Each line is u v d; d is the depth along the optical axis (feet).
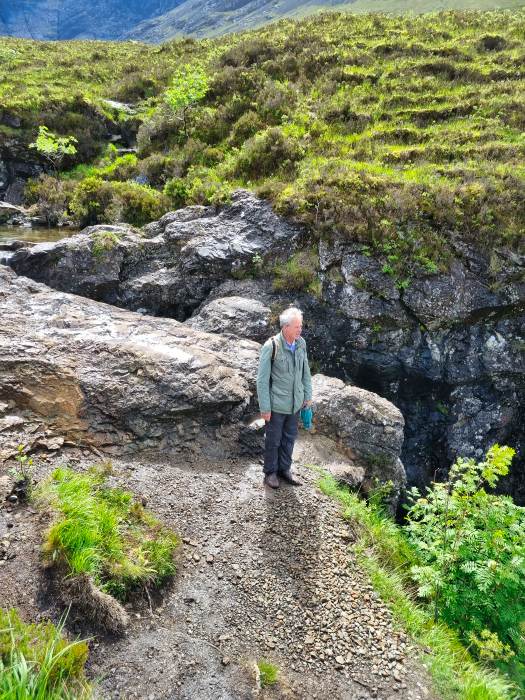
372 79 62.08
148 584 12.09
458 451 32.42
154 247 35.42
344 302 32.53
